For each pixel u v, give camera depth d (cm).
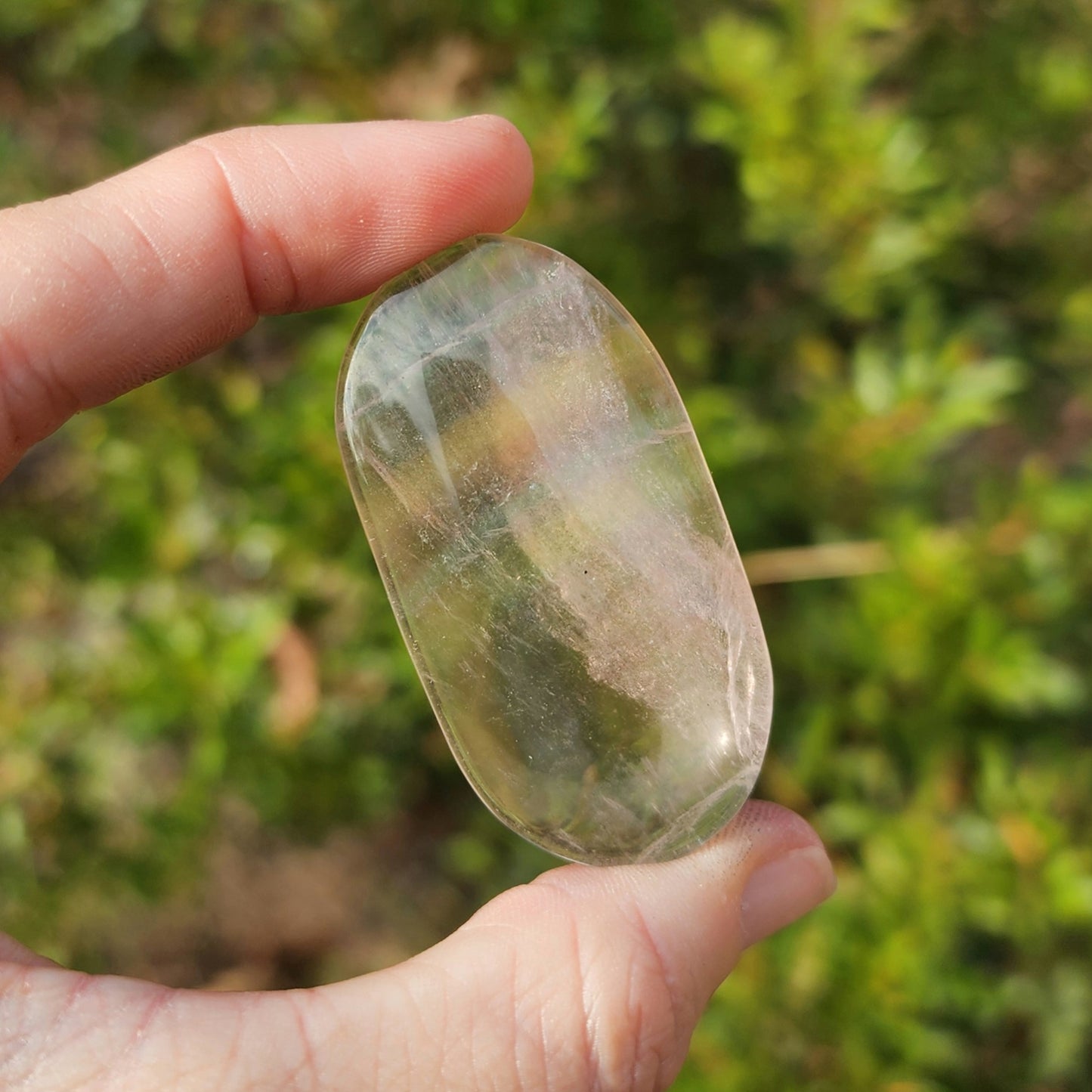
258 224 12
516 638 11
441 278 11
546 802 11
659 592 11
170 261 12
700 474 11
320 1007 11
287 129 13
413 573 11
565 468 11
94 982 11
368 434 11
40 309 12
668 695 11
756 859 12
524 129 16
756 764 11
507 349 11
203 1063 10
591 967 11
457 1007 11
